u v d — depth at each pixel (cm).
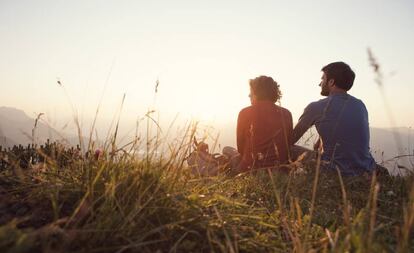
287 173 491
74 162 280
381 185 414
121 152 261
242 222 275
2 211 230
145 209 234
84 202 221
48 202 246
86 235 200
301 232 255
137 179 244
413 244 249
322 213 319
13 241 170
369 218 281
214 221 252
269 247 242
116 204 224
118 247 196
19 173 265
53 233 198
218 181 323
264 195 369
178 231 241
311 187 381
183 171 284
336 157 496
